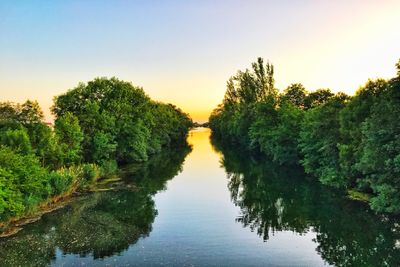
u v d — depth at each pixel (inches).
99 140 2561.5
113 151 2854.3
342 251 1111.6
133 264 1008.9
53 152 2000.5
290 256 1074.7
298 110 3078.2
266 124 3567.9
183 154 4222.4
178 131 6850.4
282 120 3262.8
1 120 2031.3
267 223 1422.2
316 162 2351.1
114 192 1988.2
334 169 1966.0
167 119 5462.6
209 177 2554.1
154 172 2760.8
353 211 1563.7
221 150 4751.5
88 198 1835.6
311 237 1247.5
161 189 2107.5
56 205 1681.8
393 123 1314.0
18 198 1395.2
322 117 2278.5
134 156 3206.2
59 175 1777.8
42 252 1104.2
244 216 1529.3
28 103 2065.7
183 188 2148.1
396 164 1241.4
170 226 1375.5
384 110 1369.3
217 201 1814.7
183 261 1030.4
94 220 1451.8
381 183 1393.9
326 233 1286.9
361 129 1651.1
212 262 1024.2
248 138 4434.1
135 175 2600.9
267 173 2694.4
